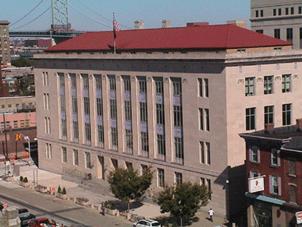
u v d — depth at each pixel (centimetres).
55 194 8969
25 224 7156
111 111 9231
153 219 7331
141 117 8644
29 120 13438
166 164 8200
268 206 6488
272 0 13638
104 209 7725
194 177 7775
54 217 7631
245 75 7375
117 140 9131
